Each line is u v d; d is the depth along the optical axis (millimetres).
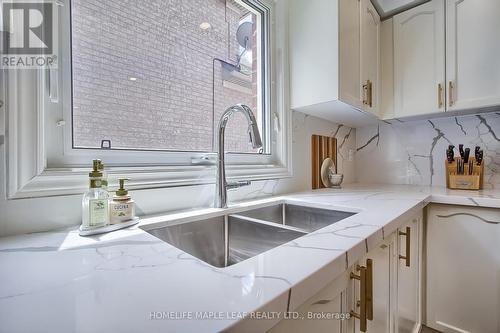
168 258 463
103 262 445
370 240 594
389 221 727
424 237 1355
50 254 482
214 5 1195
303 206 1115
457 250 1263
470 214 1226
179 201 897
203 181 971
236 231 907
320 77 1251
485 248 1187
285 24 1374
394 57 1650
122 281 370
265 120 1385
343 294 556
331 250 492
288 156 1388
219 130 941
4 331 257
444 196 1268
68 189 653
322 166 1658
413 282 1151
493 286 1167
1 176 564
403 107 1613
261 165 1280
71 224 661
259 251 828
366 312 597
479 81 1358
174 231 765
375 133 2006
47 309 298
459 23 1417
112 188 738
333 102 1242
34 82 606
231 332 266
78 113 764
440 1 1475
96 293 335
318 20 1260
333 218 1015
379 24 1657
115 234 616
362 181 2076
